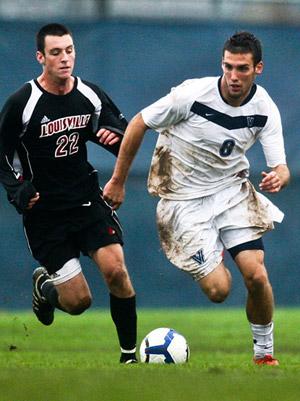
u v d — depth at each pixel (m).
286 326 51.66
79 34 60.94
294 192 61.88
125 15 62.16
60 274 32.38
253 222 31.28
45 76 31.86
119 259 31.52
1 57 60.56
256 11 64.38
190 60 61.47
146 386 21.94
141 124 30.94
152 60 61.19
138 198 61.12
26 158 32.03
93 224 32.00
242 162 31.83
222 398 20.70
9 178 31.30
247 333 49.56
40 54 31.84
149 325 52.16
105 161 60.19
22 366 27.61
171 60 61.34
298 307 62.19
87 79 60.91
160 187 32.09
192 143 31.34
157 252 61.56
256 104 31.09
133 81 61.09
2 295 60.97
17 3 62.03
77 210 32.12
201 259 31.48
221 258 31.67
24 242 60.94
